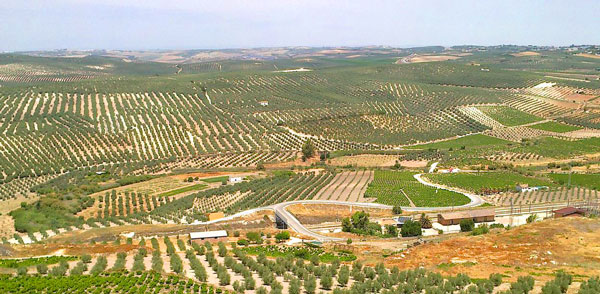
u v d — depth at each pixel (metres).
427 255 117.06
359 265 109.69
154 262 114.50
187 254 123.94
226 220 177.00
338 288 92.12
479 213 170.12
